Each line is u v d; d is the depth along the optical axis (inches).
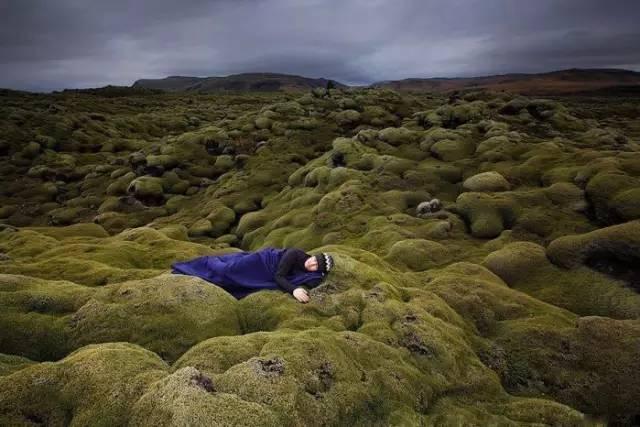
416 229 961.5
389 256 807.7
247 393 308.3
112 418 286.4
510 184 1098.1
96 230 1328.7
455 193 1179.3
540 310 578.6
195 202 1797.5
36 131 2797.7
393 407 352.5
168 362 390.9
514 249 772.6
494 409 402.0
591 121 2551.7
